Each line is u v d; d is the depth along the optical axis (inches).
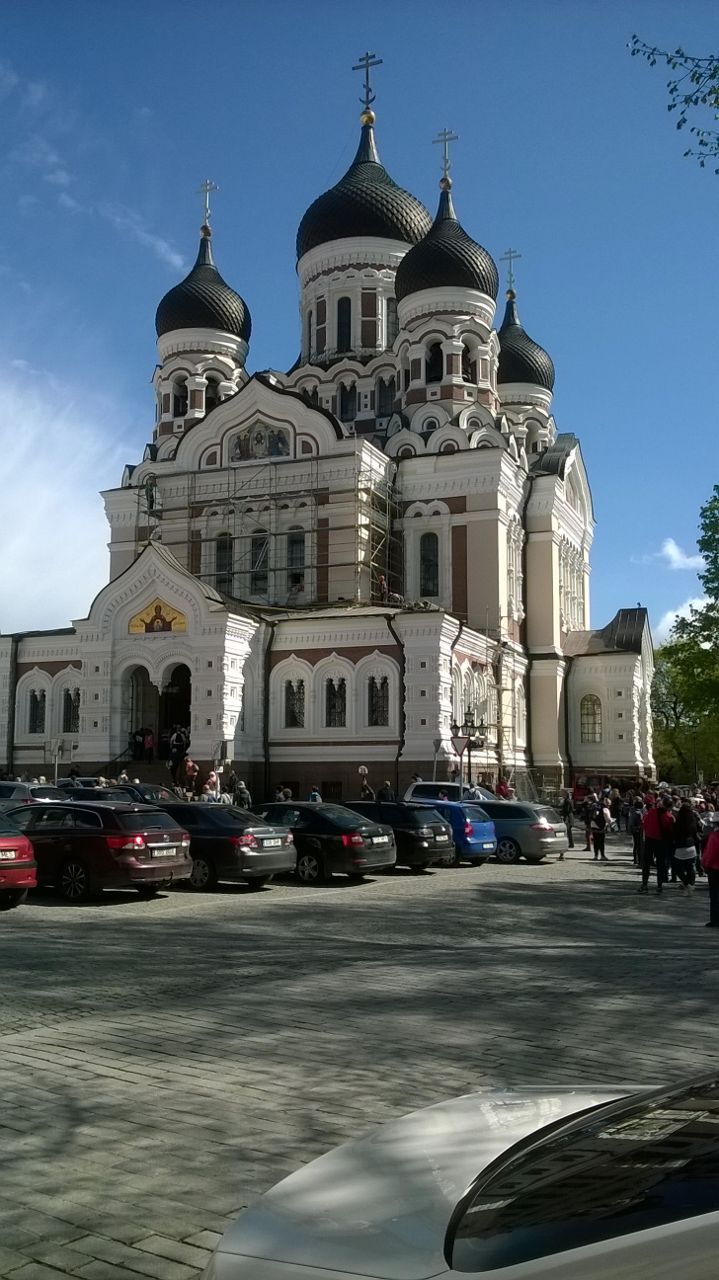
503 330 2723.9
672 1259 94.4
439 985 483.2
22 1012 418.3
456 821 1198.9
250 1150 262.5
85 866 785.6
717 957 575.5
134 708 1793.8
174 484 2144.4
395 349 2282.2
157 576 1732.3
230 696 1675.7
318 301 2407.7
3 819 747.4
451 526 2050.9
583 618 2556.6
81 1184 240.5
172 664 1716.3
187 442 2171.5
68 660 1937.7
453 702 1712.6
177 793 1412.4
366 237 2365.9
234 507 2073.1
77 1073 331.9
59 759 1904.5
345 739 1688.0
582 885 992.9
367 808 1102.4
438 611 1638.8
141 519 2226.9
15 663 1979.6
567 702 2247.8
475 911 768.9
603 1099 161.0
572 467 2410.2
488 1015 420.5
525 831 1259.8
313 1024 401.4
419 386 2176.4
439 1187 124.8
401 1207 120.2
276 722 1740.9
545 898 869.8
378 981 490.6
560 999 454.9
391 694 1668.3
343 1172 133.1
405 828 1079.6
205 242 2472.9
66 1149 263.4
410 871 1119.6
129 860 780.0
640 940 639.8
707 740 2679.6
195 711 1678.2
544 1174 118.7
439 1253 108.6
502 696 1950.1
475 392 2180.1
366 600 1957.4
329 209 2385.6
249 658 1737.2
